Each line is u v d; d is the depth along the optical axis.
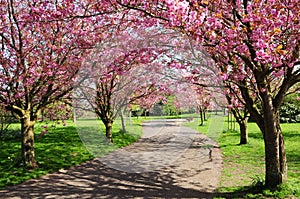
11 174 9.02
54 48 9.24
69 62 9.12
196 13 5.01
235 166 9.74
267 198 6.31
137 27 6.32
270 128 6.83
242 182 7.80
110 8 7.37
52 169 9.77
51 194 7.16
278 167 6.83
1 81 9.02
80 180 8.43
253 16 5.34
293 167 9.09
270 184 6.82
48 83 9.60
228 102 10.53
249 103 7.22
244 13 6.16
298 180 7.54
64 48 9.23
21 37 9.07
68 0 8.54
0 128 17.59
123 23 7.29
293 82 6.63
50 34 9.55
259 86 6.67
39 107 10.23
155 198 6.63
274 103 6.92
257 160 10.70
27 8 9.69
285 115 28.80
